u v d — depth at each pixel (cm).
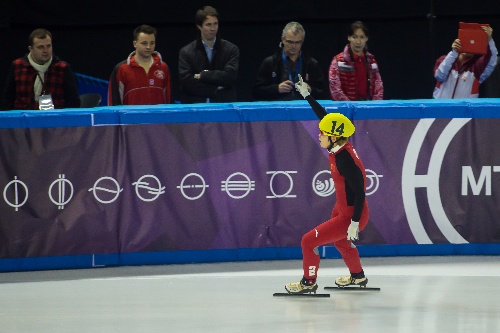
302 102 2531
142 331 1839
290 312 1984
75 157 2445
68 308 2053
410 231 2544
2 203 2428
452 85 2862
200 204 2492
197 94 2777
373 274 2358
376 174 2520
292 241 2525
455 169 2534
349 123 2055
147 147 2464
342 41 3603
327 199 2517
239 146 2489
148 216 2480
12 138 2419
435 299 2097
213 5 3562
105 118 2447
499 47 3550
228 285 2259
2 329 1873
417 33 3597
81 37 3572
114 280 2338
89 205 2459
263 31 3606
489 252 2567
